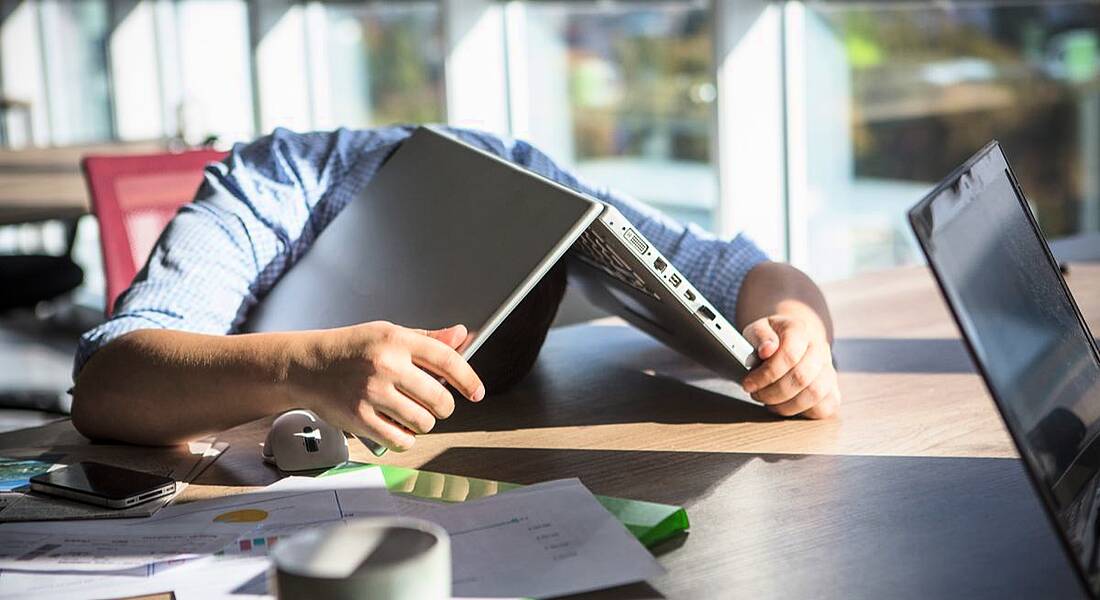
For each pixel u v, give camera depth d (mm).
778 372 1046
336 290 1121
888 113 2941
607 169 3684
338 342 940
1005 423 659
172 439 1038
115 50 5695
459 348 926
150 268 1189
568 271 1269
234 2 4977
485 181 1071
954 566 750
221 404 984
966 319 664
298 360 948
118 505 875
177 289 1167
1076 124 2564
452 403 923
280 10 4793
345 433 1044
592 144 3725
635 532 791
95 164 1899
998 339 722
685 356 1287
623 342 1374
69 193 3041
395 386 910
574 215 938
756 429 1049
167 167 1967
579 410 1115
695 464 959
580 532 792
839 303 1545
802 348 1059
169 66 5422
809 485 904
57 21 6012
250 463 989
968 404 1102
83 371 1070
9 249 5695
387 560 586
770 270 1269
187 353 1003
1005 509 844
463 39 3945
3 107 5668
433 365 914
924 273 1725
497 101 4016
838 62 3035
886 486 896
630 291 1104
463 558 759
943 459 955
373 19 4438
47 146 3984
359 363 917
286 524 838
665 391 1175
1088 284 1578
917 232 656
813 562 762
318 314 1107
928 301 1535
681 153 3396
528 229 968
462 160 1130
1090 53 2500
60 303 5238
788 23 3113
